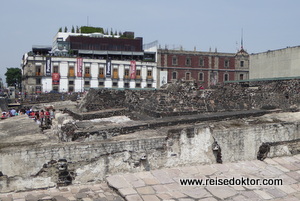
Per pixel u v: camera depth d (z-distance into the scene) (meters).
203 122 18.03
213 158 14.92
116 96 24.23
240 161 14.98
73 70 62.12
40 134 15.02
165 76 68.06
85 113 21.50
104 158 12.58
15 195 11.02
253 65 52.03
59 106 33.88
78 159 12.17
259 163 14.07
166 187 11.35
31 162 11.51
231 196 10.79
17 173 11.33
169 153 13.92
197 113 19.91
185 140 14.29
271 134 16.42
